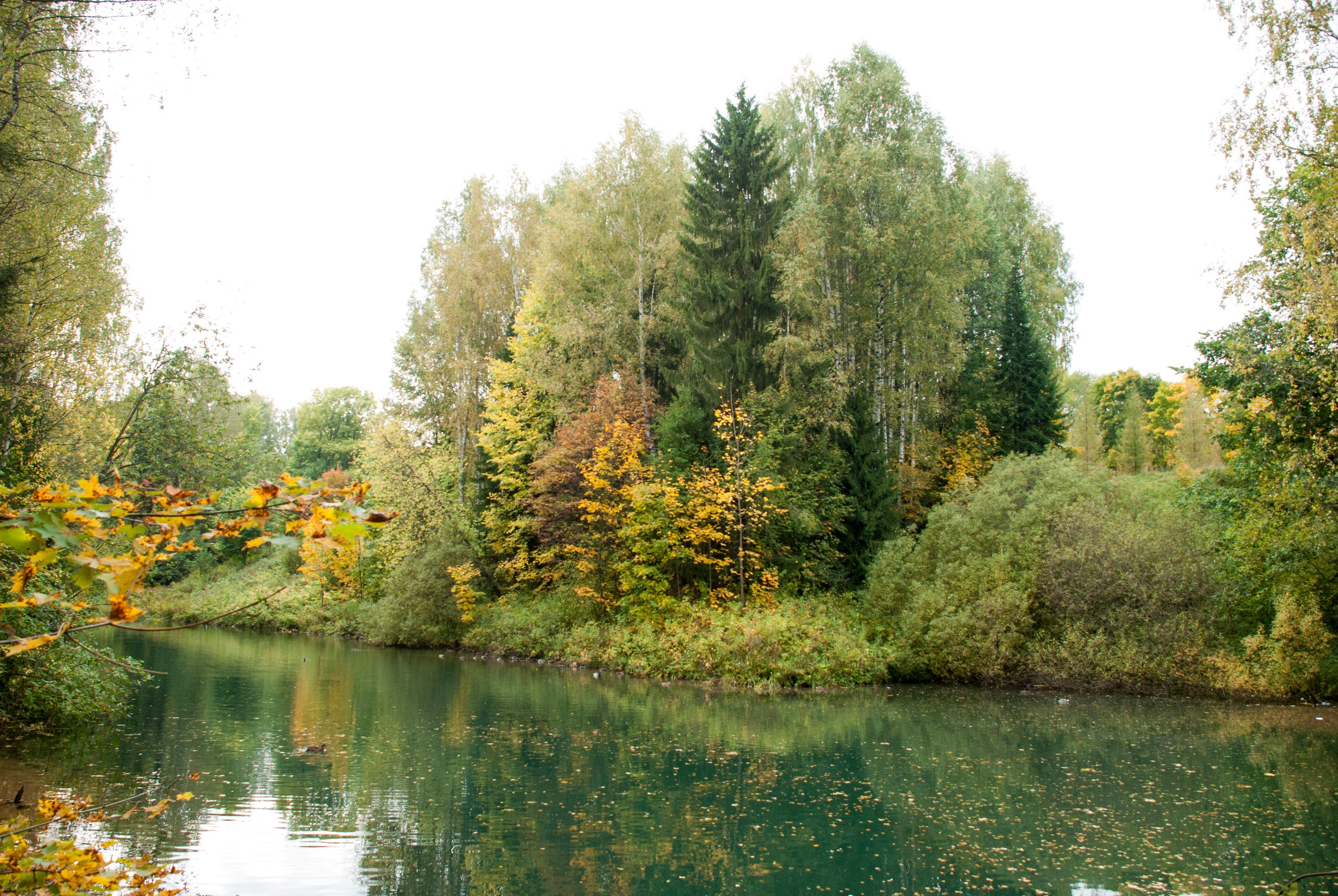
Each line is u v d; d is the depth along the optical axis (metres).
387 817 9.28
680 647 21.72
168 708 15.74
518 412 31.92
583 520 26.02
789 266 25.92
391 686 19.42
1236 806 9.91
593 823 9.18
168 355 16.17
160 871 4.05
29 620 11.22
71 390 16.14
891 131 29.72
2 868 3.52
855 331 29.67
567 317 29.55
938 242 28.36
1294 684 17.66
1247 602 19.61
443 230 41.50
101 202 16.45
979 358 33.69
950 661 20.16
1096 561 19.70
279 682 19.78
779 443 25.34
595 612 25.81
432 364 37.38
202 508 2.90
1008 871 7.79
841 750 12.91
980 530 21.61
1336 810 9.73
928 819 9.39
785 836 8.80
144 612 2.78
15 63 9.10
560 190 39.56
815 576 24.56
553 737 13.73
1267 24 13.48
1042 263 39.19
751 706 17.30
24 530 2.57
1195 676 18.45
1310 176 14.09
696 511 23.27
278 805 9.62
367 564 35.75
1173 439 47.34
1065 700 18.12
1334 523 15.99
